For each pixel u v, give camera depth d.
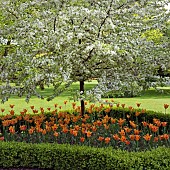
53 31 6.11
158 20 6.56
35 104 15.01
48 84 5.77
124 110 8.48
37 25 6.10
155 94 19.11
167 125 7.48
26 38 6.15
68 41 5.95
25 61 6.03
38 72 5.90
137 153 5.03
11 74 6.29
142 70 6.68
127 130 5.76
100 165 5.02
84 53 6.14
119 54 6.06
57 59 5.95
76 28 6.06
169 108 13.27
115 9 6.39
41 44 6.16
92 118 7.64
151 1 6.50
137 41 6.34
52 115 8.29
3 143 5.70
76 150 5.23
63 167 5.30
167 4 6.54
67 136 6.23
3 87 6.28
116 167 4.86
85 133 6.12
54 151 5.36
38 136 6.39
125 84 6.24
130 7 6.56
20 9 6.55
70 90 7.17
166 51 6.79
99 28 6.32
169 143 5.91
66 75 5.71
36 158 5.47
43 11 6.29
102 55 6.03
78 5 6.52
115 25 6.46
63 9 6.28
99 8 6.29
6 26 6.75
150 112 8.13
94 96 5.79
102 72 6.69
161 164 4.81
